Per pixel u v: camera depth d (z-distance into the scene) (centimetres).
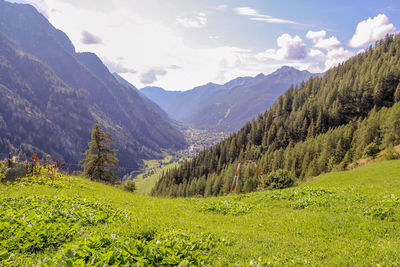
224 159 18138
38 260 650
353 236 1072
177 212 1570
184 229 1095
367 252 874
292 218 1356
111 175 4516
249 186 10362
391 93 15638
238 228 1237
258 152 16712
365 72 19138
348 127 13312
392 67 15938
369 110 15675
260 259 763
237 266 716
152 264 658
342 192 1819
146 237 962
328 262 827
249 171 12206
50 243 833
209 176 15825
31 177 1908
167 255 704
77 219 1089
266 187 4312
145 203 1811
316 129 16188
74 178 2370
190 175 18212
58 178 2142
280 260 804
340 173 4078
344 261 820
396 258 808
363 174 3650
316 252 907
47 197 1362
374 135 9981
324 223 1225
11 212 997
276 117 19838
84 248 662
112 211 1316
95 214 1203
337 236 1073
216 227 1240
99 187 2298
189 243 828
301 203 1678
